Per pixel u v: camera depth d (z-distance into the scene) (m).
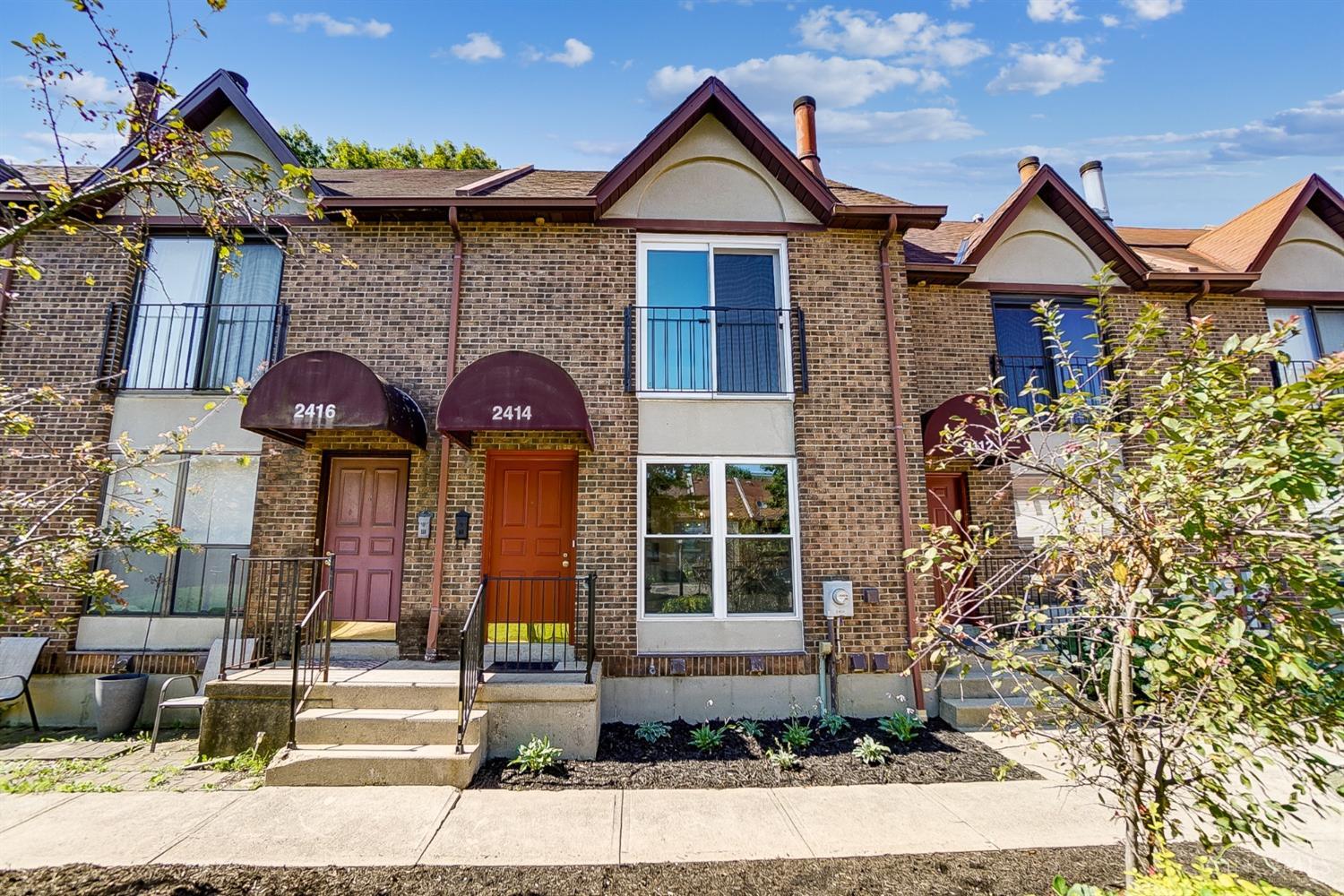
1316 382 2.53
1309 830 4.66
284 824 4.46
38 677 7.18
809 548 7.62
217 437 7.84
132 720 6.86
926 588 7.65
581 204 7.91
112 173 4.13
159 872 3.80
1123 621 3.12
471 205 7.84
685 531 7.72
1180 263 10.76
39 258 8.02
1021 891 3.75
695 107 8.23
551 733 5.89
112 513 7.59
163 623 7.43
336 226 8.11
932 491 8.83
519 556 7.68
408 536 7.47
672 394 7.89
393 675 6.34
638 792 5.15
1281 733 2.73
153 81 7.60
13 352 7.79
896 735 6.52
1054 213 10.09
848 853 4.19
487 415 6.61
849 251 8.43
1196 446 2.80
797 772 5.61
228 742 5.82
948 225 12.11
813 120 10.76
